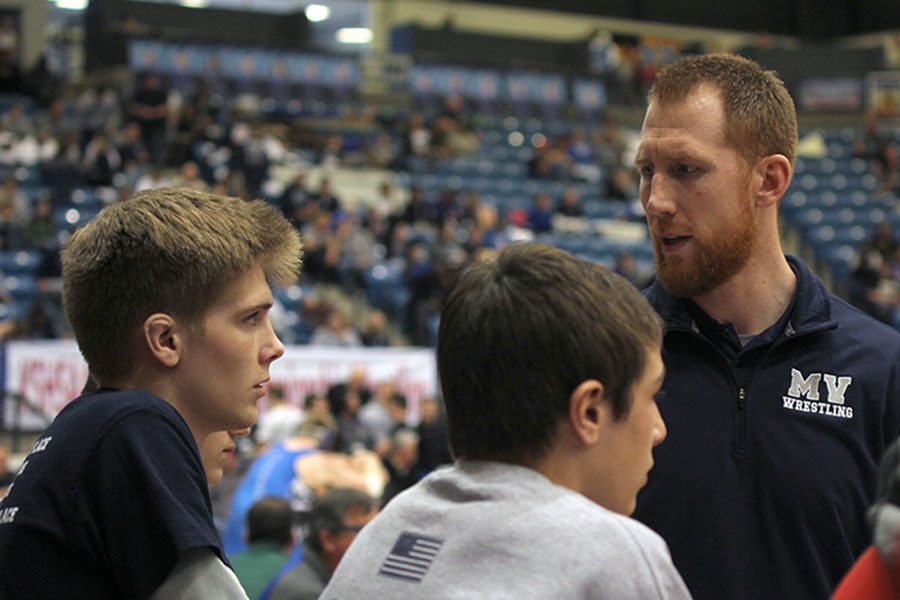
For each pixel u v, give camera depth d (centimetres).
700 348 253
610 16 3048
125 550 191
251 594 509
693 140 244
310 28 2786
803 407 246
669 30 3095
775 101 250
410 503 172
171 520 190
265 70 2477
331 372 1290
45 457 200
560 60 2855
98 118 2105
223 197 221
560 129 2627
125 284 206
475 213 1977
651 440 173
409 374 1322
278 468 733
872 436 249
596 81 2786
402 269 1734
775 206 254
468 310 168
